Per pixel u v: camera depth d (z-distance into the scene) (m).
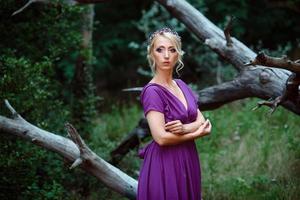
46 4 5.38
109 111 8.54
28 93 4.62
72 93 6.30
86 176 5.14
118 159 5.58
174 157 3.29
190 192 3.33
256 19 9.10
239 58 4.63
